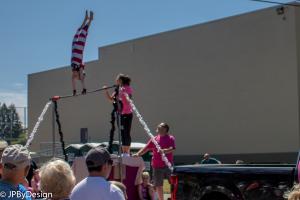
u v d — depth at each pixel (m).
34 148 49.19
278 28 31.02
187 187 9.40
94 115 43.78
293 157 30.02
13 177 4.48
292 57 30.30
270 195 8.16
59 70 47.53
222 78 34.12
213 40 34.75
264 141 31.61
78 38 11.34
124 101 10.80
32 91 50.69
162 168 11.41
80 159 8.77
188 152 36.16
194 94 35.94
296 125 30.05
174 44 37.44
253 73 32.31
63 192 4.35
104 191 4.85
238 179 8.63
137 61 40.12
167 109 37.78
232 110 33.47
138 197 9.00
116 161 8.62
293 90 30.25
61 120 46.97
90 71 44.22
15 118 53.44
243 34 32.91
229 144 33.59
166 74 37.94
